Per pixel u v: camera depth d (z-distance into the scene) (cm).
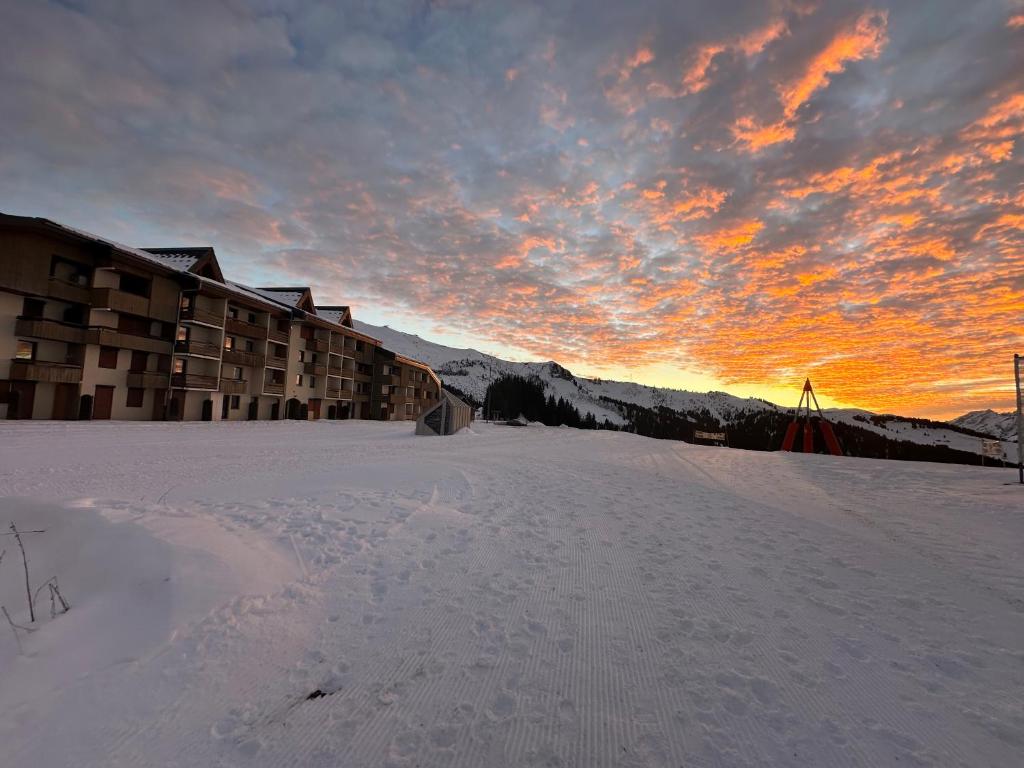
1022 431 1478
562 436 3797
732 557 609
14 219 2317
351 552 559
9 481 987
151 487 930
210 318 3272
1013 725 279
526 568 541
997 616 439
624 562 576
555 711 287
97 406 2703
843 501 1084
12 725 253
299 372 4350
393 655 346
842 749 257
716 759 250
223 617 375
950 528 816
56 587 377
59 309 2583
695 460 2114
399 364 6088
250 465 1284
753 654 358
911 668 343
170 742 253
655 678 323
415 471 1160
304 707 286
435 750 254
